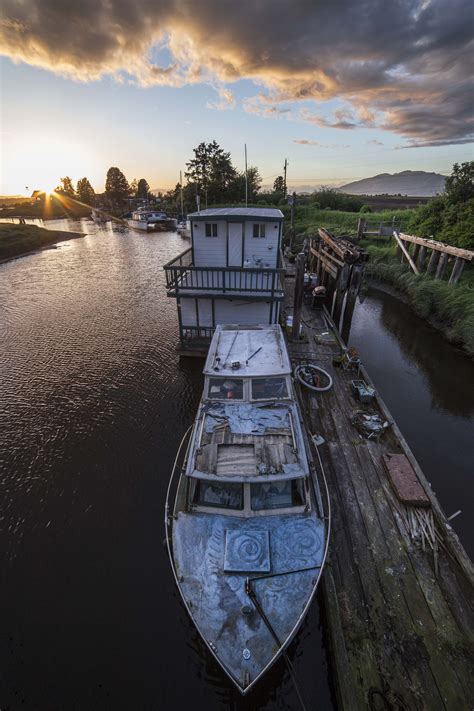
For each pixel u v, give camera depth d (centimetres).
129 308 2370
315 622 661
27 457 1078
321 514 706
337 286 1741
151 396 1366
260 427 789
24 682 604
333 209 5347
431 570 670
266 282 1516
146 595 722
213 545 657
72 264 3800
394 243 3041
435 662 542
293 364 1382
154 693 588
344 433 1018
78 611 698
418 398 1356
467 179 2370
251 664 518
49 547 821
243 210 1750
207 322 1572
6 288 2877
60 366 1602
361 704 500
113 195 12112
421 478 848
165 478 996
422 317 2058
